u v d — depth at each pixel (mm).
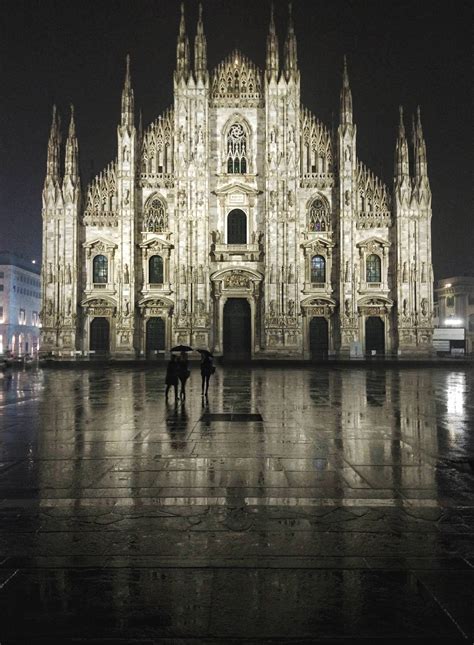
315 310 82688
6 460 15305
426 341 81125
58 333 80500
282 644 6211
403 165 81812
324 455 15898
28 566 8219
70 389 39031
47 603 7094
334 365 72375
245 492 12117
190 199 81062
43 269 80688
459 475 13609
